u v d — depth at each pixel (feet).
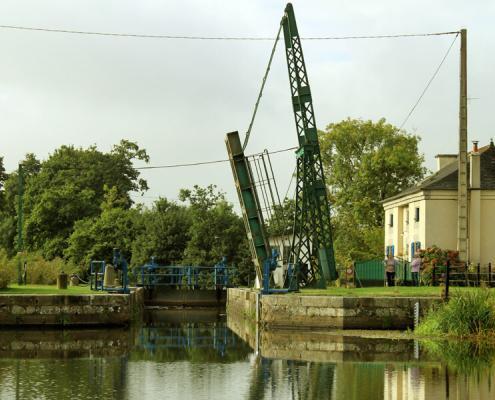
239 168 140.46
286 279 133.80
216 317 154.10
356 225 259.80
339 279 159.22
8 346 92.58
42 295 115.55
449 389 64.28
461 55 145.28
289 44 157.89
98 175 306.55
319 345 93.40
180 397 61.16
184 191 242.58
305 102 156.66
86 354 86.12
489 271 126.41
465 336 97.19
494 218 168.86
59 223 273.13
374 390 63.93
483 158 175.32
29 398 59.88
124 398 60.44
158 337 107.34
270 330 112.16
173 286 223.51
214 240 227.81
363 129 263.08
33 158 352.69
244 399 60.49
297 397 61.31
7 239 302.04
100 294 120.06
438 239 173.17
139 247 230.07
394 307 108.68
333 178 264.11
